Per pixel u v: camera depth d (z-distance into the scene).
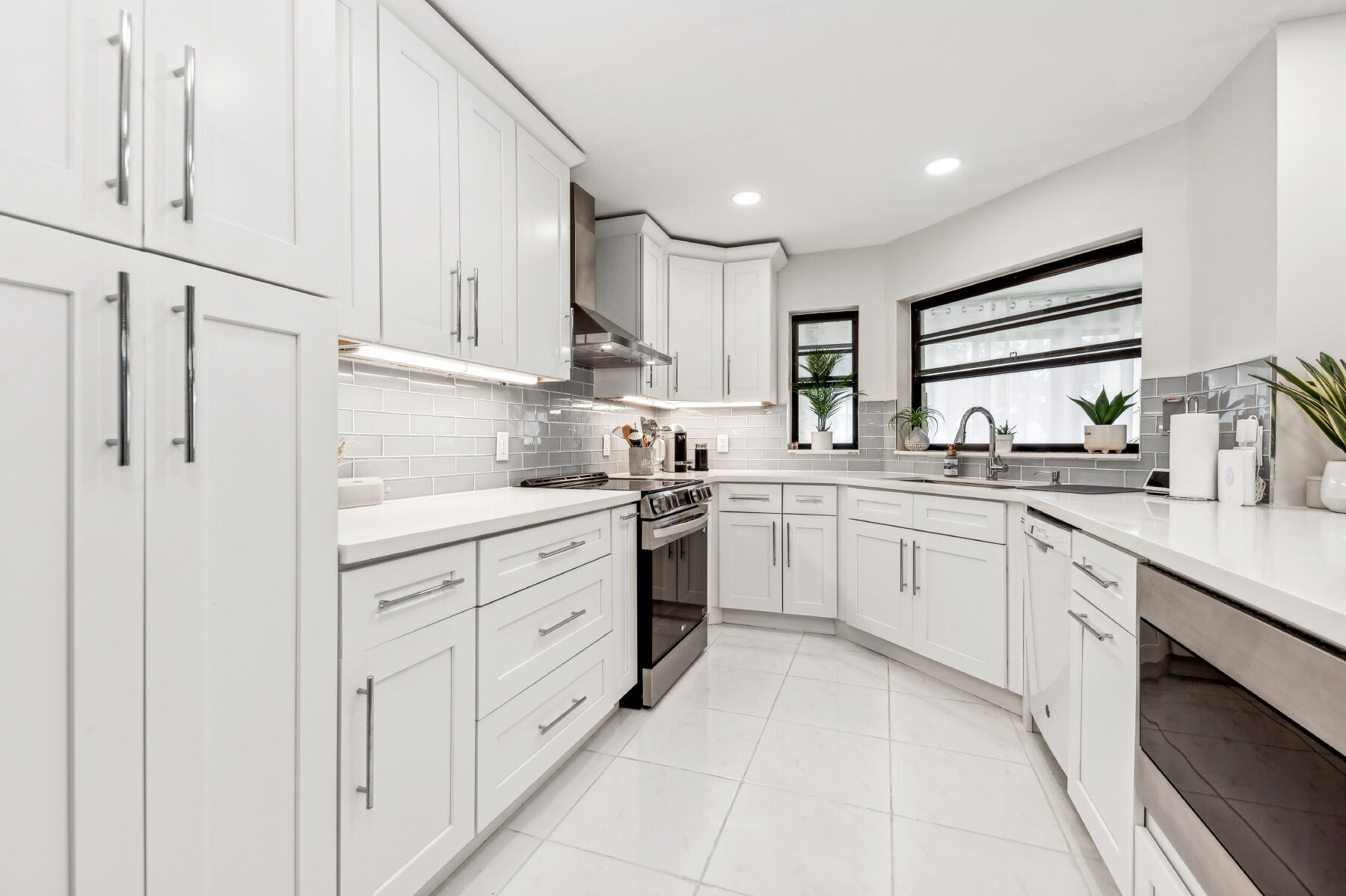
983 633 2.40
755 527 3.39
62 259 0.73
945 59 1.96
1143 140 2.43
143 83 0.81
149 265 0.81
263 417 0.97
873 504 2.98
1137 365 2.68
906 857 1.50
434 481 2.14
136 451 0.80
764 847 1.54
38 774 0.72
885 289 3.74
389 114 1.60
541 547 1.71
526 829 1.62
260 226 0.97
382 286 1.57
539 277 2.28
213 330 0.90
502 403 2.53
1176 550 1.04
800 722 2.24
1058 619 1.78
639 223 3.19
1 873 0.69
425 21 1.68
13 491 0.70
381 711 1.18
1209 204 2.15
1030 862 1.48
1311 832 0.70
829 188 2.93
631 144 2.50
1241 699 0.85
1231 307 2.01
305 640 1.02
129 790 0.80
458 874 1.45
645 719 2.28
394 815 1.21
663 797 1.77
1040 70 2.02
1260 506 1.75
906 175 2.78
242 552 0.93
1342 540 1.13
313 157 1.06
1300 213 1.75
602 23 1.78
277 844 0.98
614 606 2.17
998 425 3.24
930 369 3.60
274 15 1.00
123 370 0.78
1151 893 1.13
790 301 3.94
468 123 1.90
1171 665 1.06
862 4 1.71
